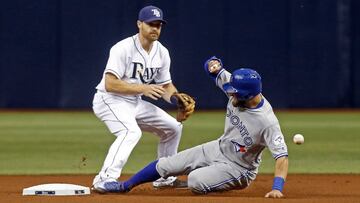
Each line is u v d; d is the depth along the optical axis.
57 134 58.00
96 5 76.38
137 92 28.44
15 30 77.19
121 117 28.80
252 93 25.52
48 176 36.31
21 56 77.56
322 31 77.62
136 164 41.84
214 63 27.81
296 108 78.25
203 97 77.44
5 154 46.53
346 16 77.75
